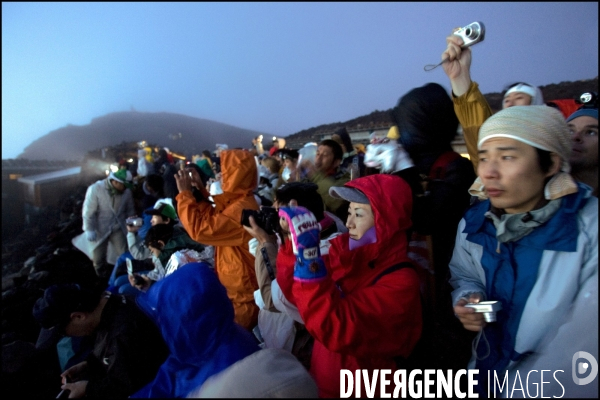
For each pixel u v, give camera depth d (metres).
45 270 5.93
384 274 1.33
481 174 1.09
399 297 1.27
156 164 10.58
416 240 1.62
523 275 1.09
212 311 1.19
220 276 2.46
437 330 1.57
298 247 1.24
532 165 1.01
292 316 1.55
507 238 1.11
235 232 2.38
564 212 1.02
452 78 1.68
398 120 1.77
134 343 1.47
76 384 1.61
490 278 1.17
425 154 1.70
